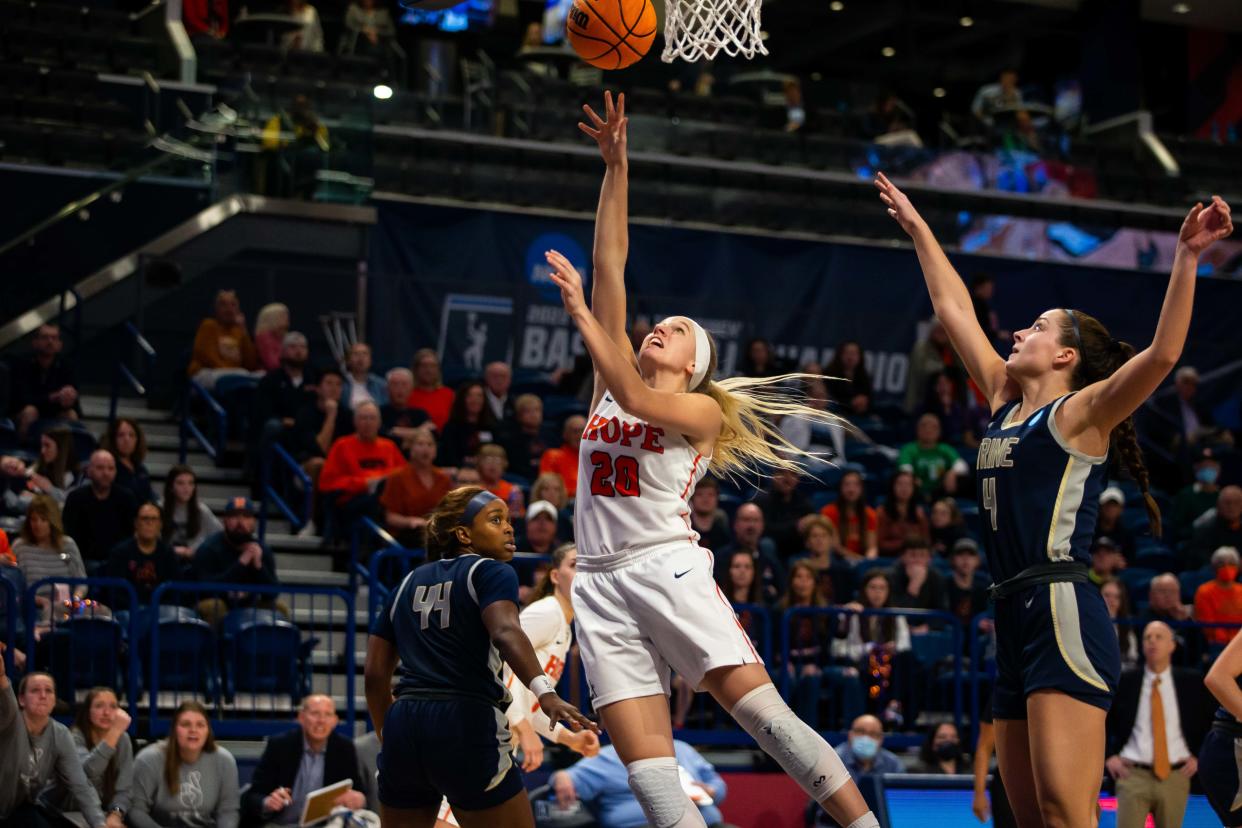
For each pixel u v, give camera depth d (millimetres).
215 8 20562
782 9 29328
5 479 11945
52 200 17516
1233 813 6938
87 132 17875
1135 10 26516
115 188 16750
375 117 19453
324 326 17391
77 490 11453
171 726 9188
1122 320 21141
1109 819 9844
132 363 16406
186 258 16797
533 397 14297
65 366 14391
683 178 20094
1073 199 21938
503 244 18828
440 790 5398
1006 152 22141
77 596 10547
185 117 18125
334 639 12039
